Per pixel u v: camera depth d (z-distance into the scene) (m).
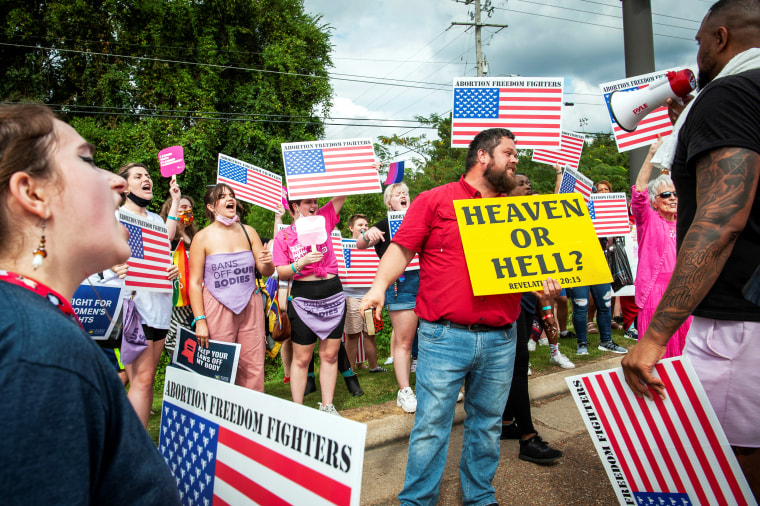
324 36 23.44
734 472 1.53
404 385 3.85
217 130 19.38
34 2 18.86
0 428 0.65
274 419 1.45
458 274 2.28
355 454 1.19
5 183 0.82
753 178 1.41
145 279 2.77
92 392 0.75
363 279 5.16
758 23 1.58
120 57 19.19
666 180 3.18
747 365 1.52
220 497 1.64
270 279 5.14
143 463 0.83
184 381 1.89
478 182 2.46
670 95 2.43
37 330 0.72
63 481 0.69
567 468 2.97
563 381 4.52
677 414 1.59
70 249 0.88
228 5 20.27
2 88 17.52
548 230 2.38
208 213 3.36
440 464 2.33
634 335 6.48
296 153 3.70
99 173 0.93
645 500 1.69
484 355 2.32
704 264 1.44
